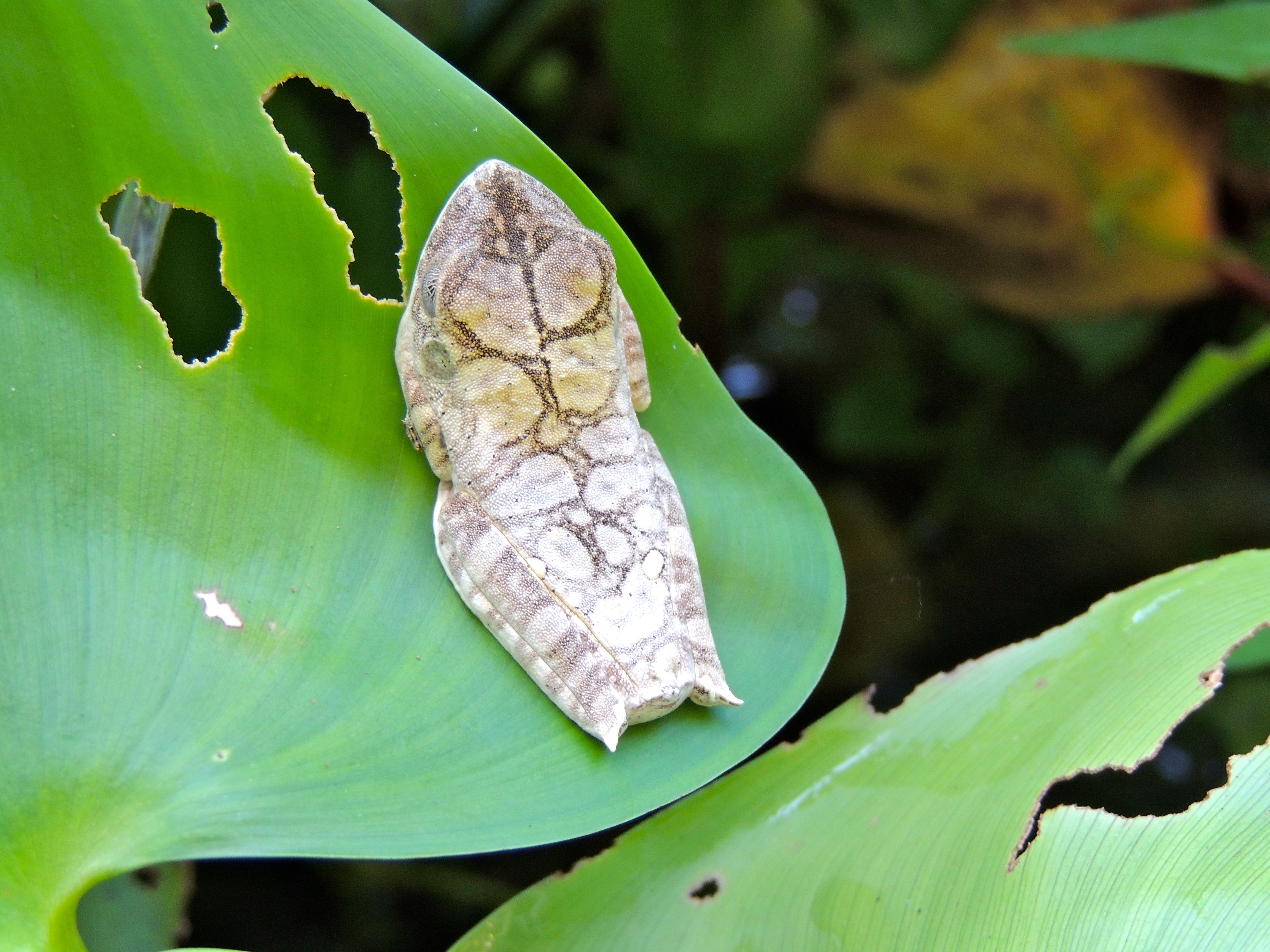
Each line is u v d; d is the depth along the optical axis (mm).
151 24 279
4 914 262
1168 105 366
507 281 291
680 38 363
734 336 491
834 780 289
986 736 288
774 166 376
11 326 277
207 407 281
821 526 295
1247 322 447
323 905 377
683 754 282
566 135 417
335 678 278
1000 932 275
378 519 285
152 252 295
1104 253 380
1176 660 285
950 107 372
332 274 286
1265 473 458
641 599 284
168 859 268
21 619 272
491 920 284
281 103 351
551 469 289
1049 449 453
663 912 283
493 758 278
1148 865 274
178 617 276
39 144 277
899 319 479
